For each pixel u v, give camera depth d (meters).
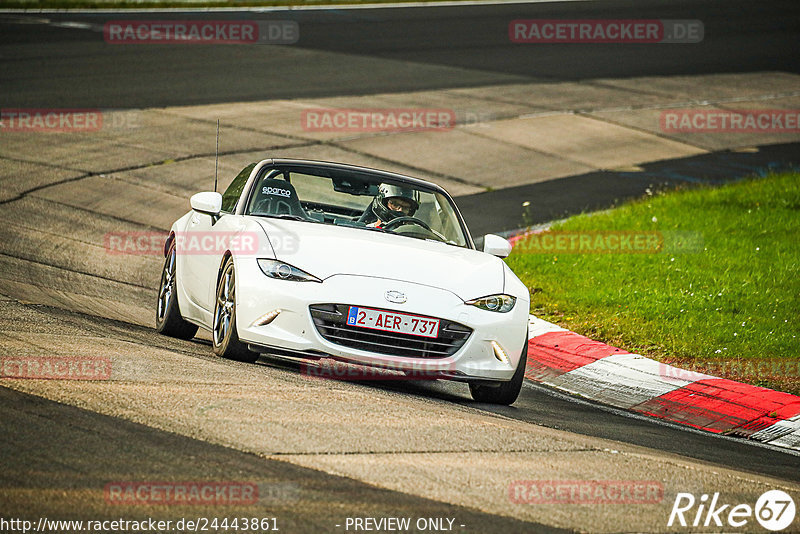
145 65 90.94
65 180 56.59
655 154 77.12
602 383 32.12
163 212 53.06
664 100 94.62
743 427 28.58
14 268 38.09
